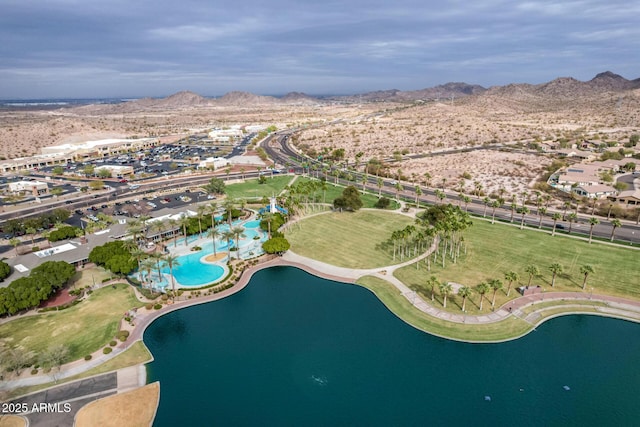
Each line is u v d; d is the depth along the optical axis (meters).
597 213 184.75
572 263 131.50
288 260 143.38
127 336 99.06
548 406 80.25
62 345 92.38
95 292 120.00
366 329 104.62
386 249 148.75
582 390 84.12
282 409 79.56
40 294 108.19
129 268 124.19
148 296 116.88
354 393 84.06
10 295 103.75
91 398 80.38
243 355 95.62
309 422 76.50
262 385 86.19
